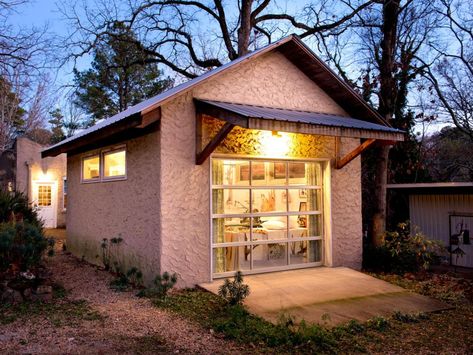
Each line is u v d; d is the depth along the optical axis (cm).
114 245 944
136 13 1856
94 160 1091
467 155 2025
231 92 843
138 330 562
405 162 1543
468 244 984
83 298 722
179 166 775
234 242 844
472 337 560
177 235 769
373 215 1133
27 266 732
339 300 697
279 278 830
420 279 895
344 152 984
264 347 510
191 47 2059
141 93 2680
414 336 561
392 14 1184
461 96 1755
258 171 886
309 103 957
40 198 2108
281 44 877
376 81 1341
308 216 952
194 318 611
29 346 499
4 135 2128
